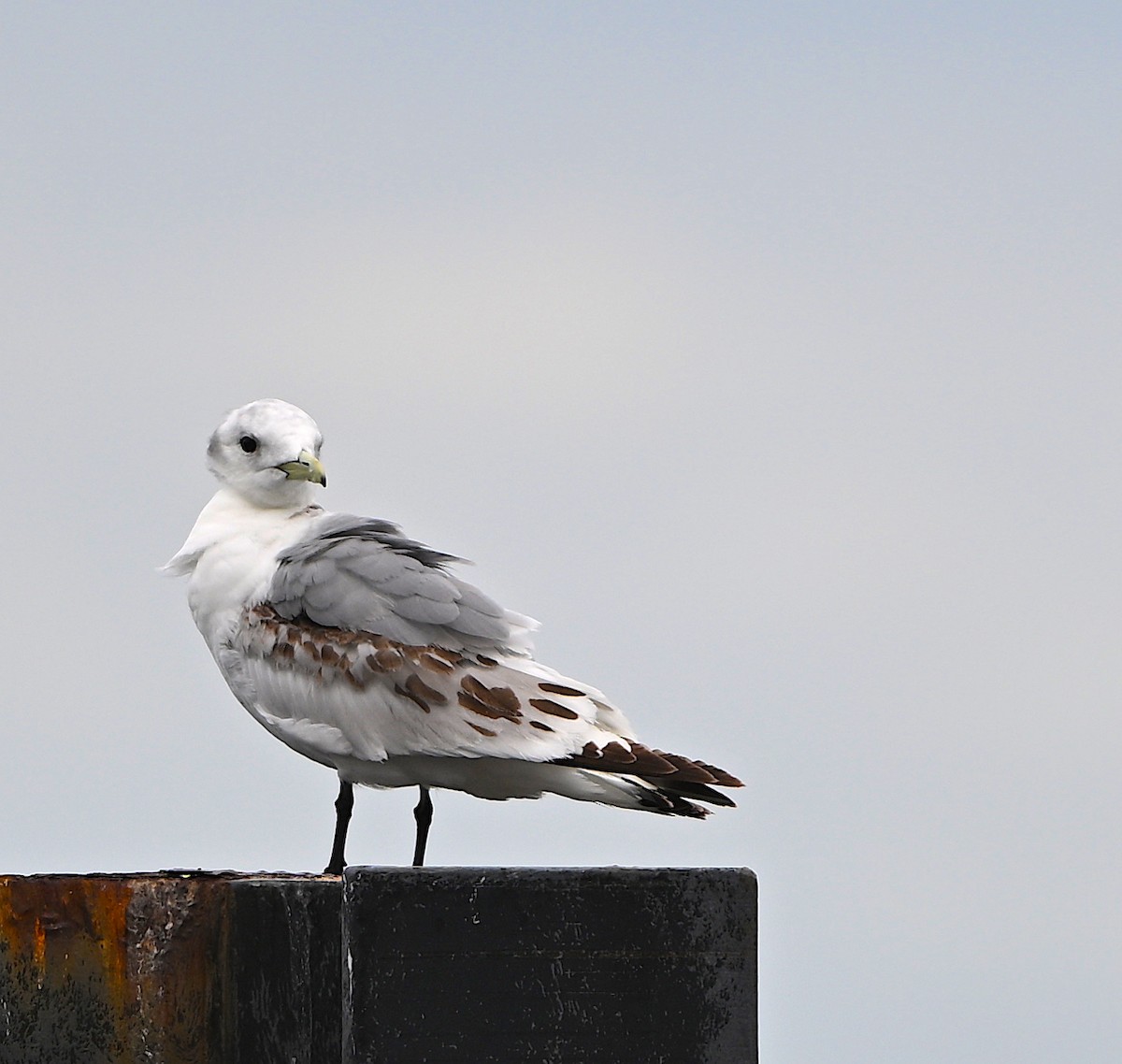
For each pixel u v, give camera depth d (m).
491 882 11.76
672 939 11.83
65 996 13.28
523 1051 11.71
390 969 11.68
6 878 13.46
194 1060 12.98
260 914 12.91
